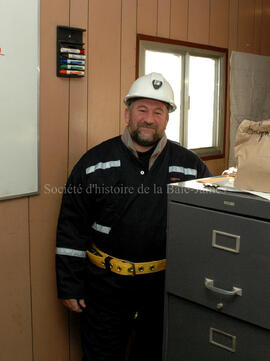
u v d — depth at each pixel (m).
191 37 2.17
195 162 1.61
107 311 1.54
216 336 1.10
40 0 1.46
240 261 1.00
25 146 1.46
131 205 1.48
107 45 1.73
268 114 2.93
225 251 1.03
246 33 2.62
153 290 1.55
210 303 1.08
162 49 2.01
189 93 2.23
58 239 1.57
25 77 1.42
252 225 0.97
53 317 1.68
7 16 1.34
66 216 1.56
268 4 2.82
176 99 2.17
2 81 1.35
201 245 1.08
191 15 2.16
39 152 1.52
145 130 1.47
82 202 1.54
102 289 1.53
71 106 1.62
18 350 1.56
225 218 1.02
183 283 1.14
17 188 1.46
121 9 1.78
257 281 0.98
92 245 1.62
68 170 1.65
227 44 2.45
